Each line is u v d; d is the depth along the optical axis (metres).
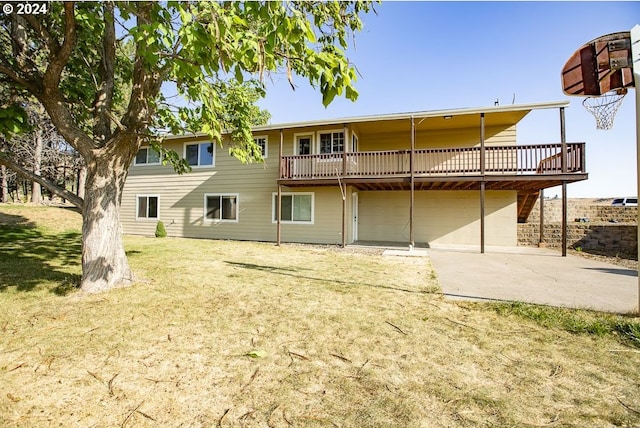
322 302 4.14
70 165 18.03
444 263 7.66
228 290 4.68
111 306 3.79
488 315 3.66
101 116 4.80
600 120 5.27
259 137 13.44
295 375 2.28
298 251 9.81
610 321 3.34
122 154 4.64
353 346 2.79
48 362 2.42
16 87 4.21
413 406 1.93
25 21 4.14
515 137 11.71
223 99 5.88
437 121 11.22
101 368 2.35
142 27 2.04
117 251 4.71
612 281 5.64
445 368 2.41
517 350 2.73
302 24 1.80
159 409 1.87
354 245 11.65
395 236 13.12
